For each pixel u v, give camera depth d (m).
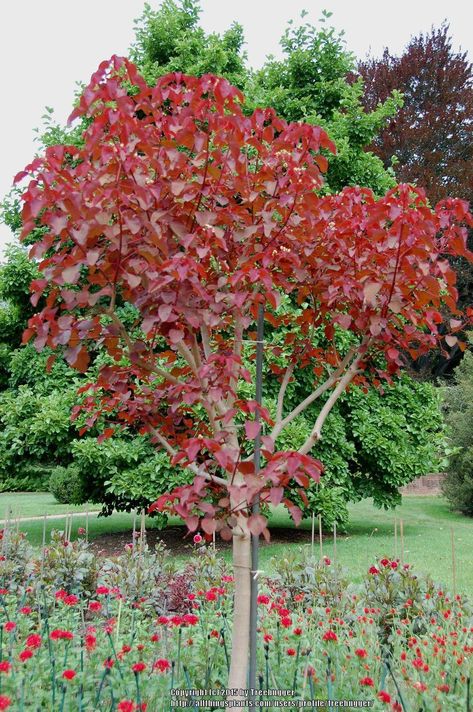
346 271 2.32
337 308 2.58
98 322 1.99
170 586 4.32
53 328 1.83
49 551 4.34
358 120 8.23
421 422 7.99
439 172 17.34
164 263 1.68
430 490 14.94
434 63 17.86
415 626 3.46
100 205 1.67
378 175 8.41
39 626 2.90
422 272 2.00
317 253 2.32
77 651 2.42
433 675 2.53
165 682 2.33
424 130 17.06
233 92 1.88
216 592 3.25
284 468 1.89
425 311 2.22
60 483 11.70
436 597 3.80
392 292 2.09
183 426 2.70
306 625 3.02
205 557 4.71
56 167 1.84
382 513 11.62
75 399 6.64
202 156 1.91
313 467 1.73
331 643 2.61
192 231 2.02
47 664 2.43
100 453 6.46
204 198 2.08
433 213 2.14
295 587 4.13
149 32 8.61
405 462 7.60
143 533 4.82
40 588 3.72
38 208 1.65
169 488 6.49
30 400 6.97
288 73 8.79
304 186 1.97
